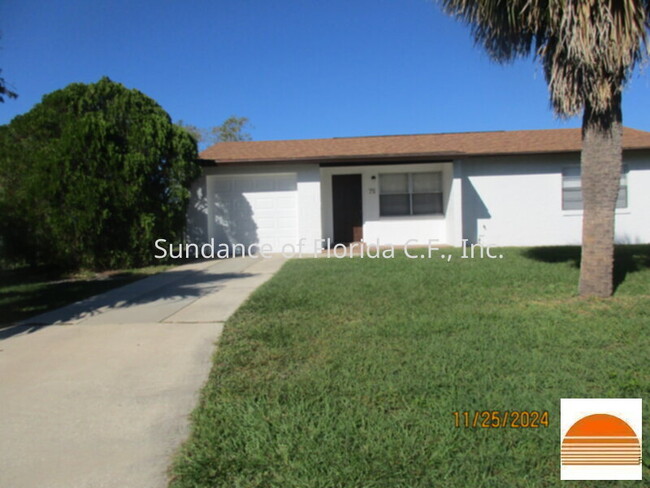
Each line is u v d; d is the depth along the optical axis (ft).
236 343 17.76
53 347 18.45
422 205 52.80
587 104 23.18
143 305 25.34
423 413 11.86
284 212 48.98
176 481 9.56
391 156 46.73
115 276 36.29
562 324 19.01
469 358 15.34
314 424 11.50
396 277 30.22
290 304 23.47
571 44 20.18
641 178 48.70
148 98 41.29
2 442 11.32
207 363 16.16
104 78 39.68
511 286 26.78
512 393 12.75
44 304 26.02
